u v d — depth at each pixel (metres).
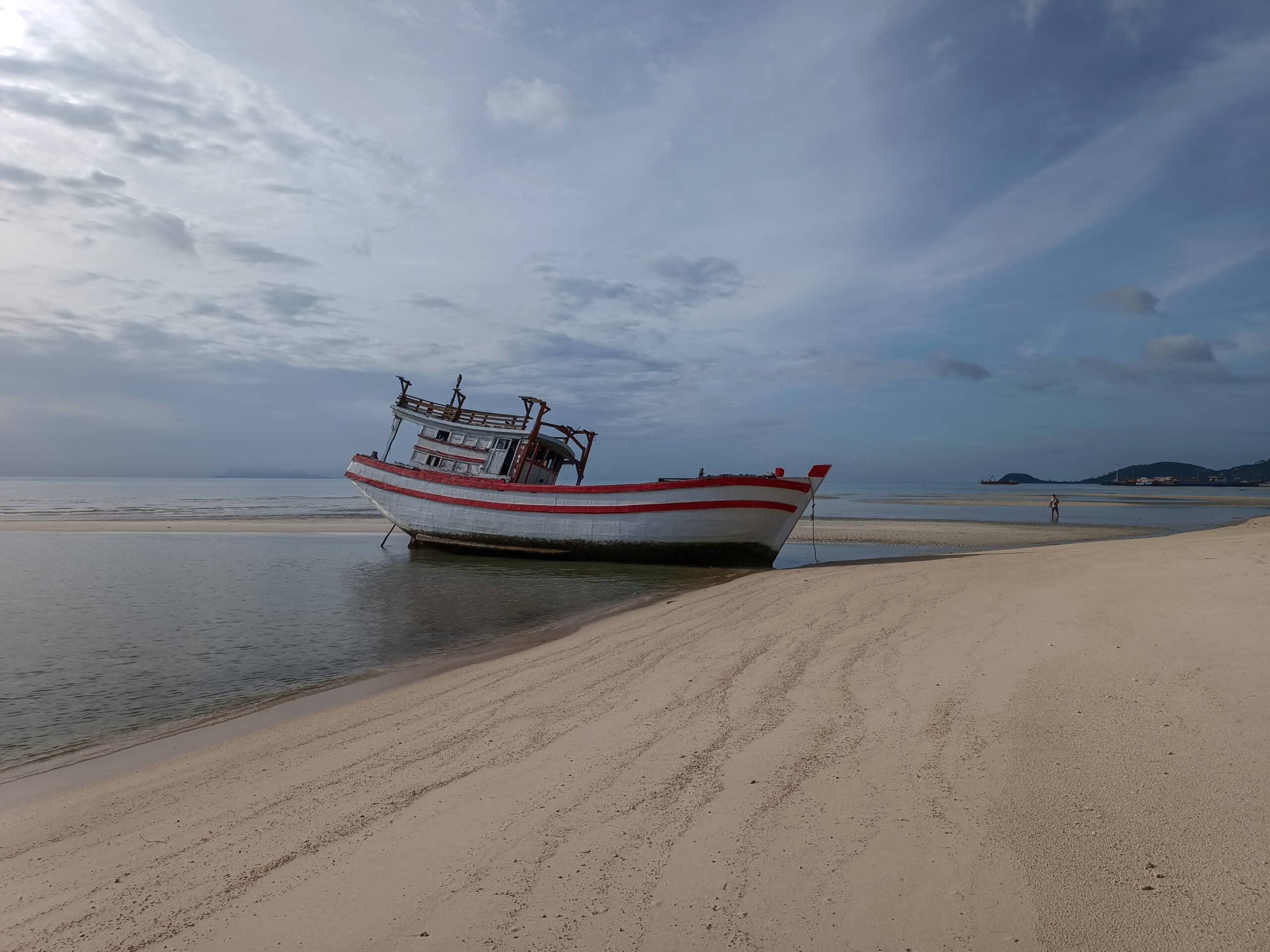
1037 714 4.97
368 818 4.19
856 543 28.78
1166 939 2.54
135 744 6.70
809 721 5.28
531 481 27.44
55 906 3.46
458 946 2.81
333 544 28.94
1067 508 65.06
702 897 3.03
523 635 11.45
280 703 7.94
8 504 62.72
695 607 12.47
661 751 4.91
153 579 18.67
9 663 9.90
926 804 3.75
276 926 3.07
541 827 3.84
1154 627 6.95
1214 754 4.03
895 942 2.64
